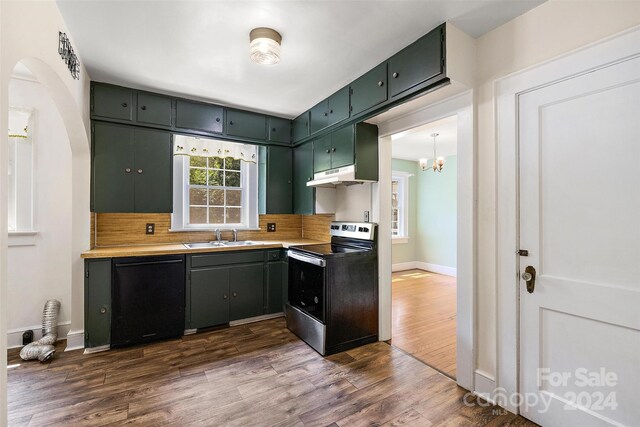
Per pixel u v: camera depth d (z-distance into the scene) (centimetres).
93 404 184
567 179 160
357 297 268
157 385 205
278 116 367
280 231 409
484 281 195
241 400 189
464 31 193
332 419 173
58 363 233
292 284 309
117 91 278
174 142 310
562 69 159
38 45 145
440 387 205
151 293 272
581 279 155
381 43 208
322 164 318
